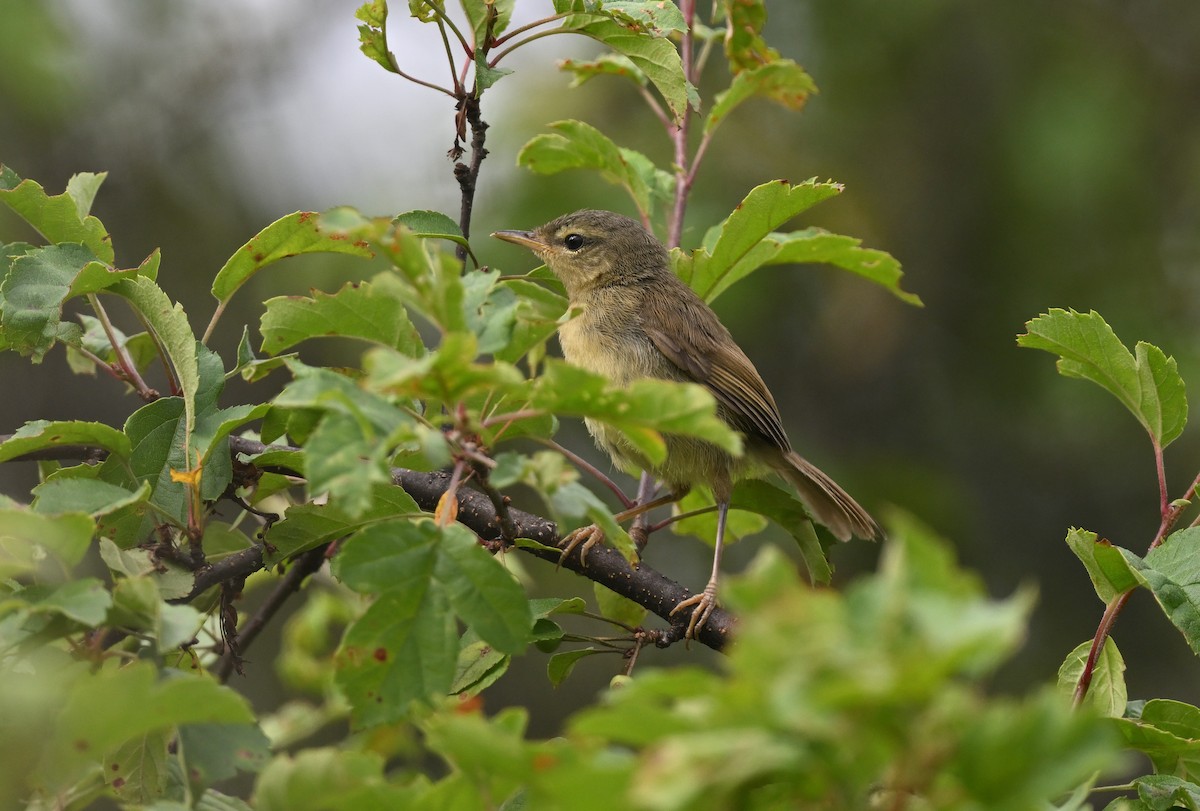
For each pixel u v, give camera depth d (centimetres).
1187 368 1848
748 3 1023
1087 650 784
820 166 1972
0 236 1606
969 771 324
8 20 1877
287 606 1803
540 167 1068
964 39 2031
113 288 766
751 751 327
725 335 1205
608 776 362
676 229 1095
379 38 856
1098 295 1944
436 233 862
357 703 541
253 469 801
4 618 556
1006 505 2039
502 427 585
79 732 479
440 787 461
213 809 604
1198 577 714
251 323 1928
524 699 1892
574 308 620
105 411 1930
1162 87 2055
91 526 555
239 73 2114
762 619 332
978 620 311
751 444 1173
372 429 488
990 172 1991
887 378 2073
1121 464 2022
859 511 1146
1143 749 692
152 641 588
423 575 552
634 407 502
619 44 901
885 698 319
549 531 912
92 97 2022
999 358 2019
